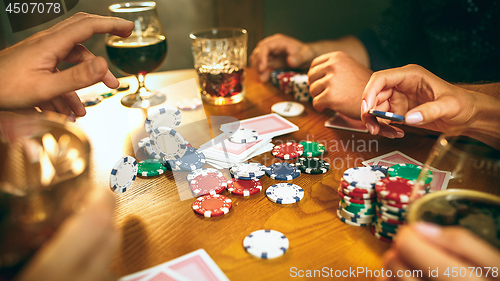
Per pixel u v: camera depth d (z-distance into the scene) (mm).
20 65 878
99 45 3166
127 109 1393
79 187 464
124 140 1145
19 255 443
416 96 1068
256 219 760
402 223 658
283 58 1857
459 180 597
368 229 720
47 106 1024
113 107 1422
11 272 450
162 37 1430
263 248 659
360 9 3303
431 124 1078
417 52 2121
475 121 968
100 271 428
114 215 774
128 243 689
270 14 3695
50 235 448
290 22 3744
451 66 2027
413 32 2076
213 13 3818
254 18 3678
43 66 896
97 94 1544
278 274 606
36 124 526
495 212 486
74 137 524
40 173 491
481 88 1225
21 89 879
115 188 844
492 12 1883
